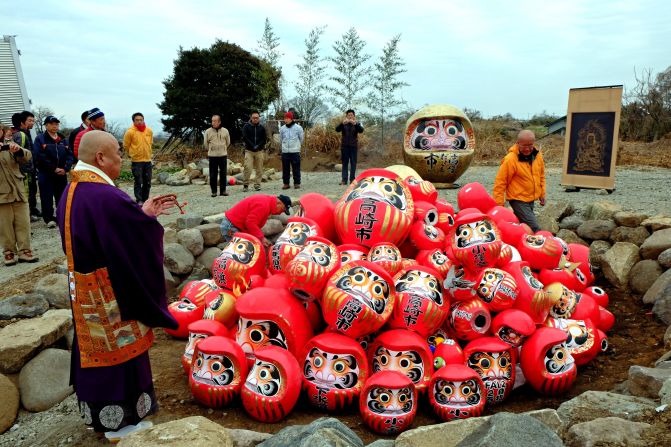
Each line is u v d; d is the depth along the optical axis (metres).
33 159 10.98
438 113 11.58
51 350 5.01
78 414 4.57
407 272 4.70
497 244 4.75
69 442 4.05
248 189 14.88
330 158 21.45
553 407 4.62
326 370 4.29
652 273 7.04
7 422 4.50
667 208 9.47
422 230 5.21
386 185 5.22
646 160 20.00
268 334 4.54
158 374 5.21
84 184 3.51
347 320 4.25
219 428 3.37
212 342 4.43
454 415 4.23
